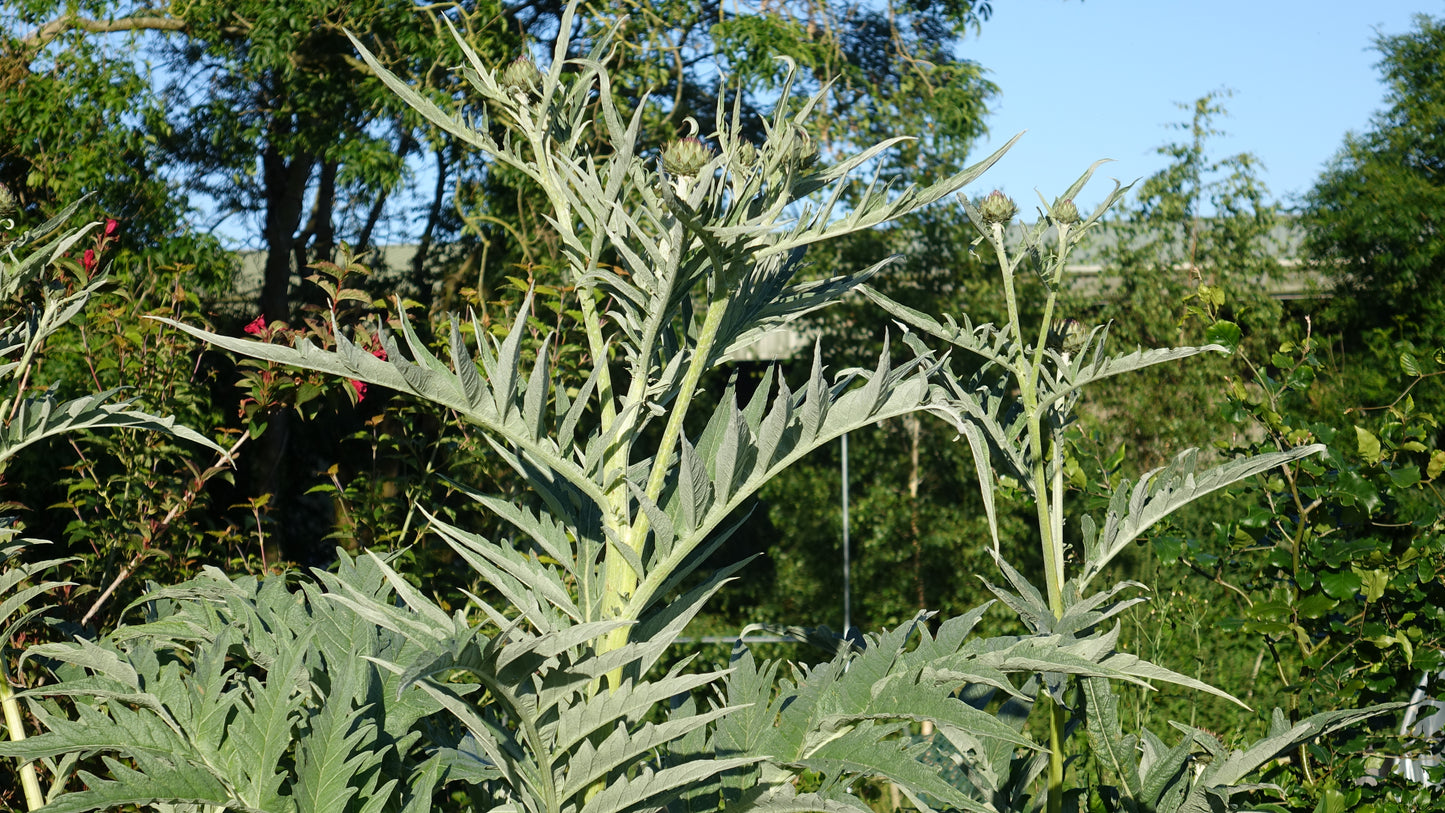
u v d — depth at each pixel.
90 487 4.00
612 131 1.71
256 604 2.27
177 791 1.65
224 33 8.70
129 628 2.23
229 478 4.14
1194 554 3.69
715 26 8.16
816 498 9.54
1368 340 8.14
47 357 4.28
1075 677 2.34
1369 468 3.43
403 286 9.98
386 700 2.04
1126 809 2.22
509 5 9.03
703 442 1.97
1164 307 8.05
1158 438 7.86
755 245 1.74
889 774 1.64
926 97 9.33
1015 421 2.63
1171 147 8.47
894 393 1.66
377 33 8.30
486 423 1.56
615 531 1.73
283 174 9.67
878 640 1.97
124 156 7.72
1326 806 2.76
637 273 1.79
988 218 2.54
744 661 1.91
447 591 4.98
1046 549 2.51
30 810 2.29
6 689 2.34
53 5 7.66
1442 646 3.30
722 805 1.81
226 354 6.26
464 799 2.98
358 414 8.40
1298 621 3.43
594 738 1.74
